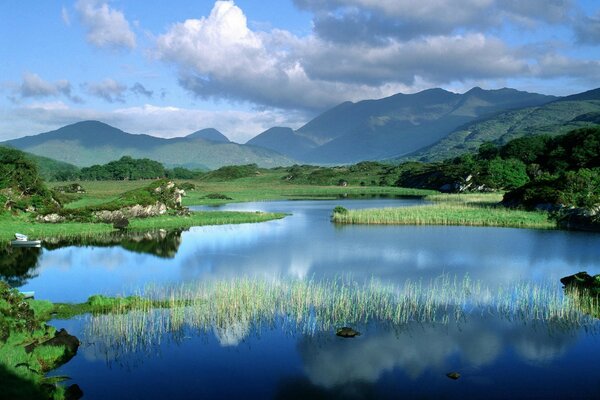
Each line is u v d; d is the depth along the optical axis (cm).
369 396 2548
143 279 4738
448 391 2597
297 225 8712
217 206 13425
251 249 6350
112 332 3294
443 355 3005
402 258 5725
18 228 7519
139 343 3150
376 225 8650
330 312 3697
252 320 3528
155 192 9675
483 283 4572
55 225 7906
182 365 2883
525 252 6050
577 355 2997
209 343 3169
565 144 18875
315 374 2781
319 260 5609
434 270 5097
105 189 18612
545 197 9850
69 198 12519
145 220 8750
